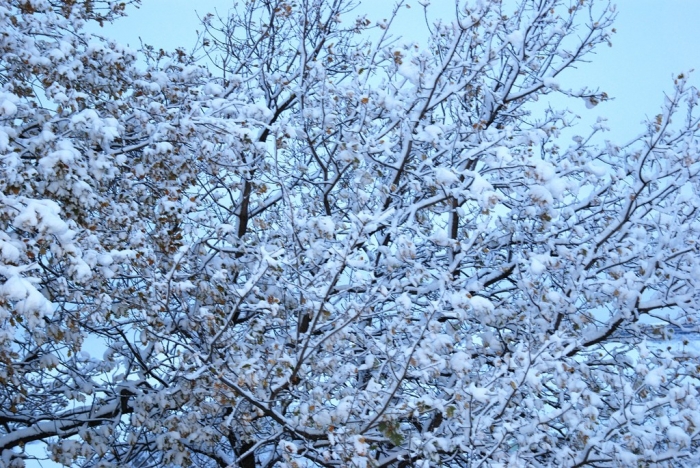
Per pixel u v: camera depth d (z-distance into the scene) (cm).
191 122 608
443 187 566
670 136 666
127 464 608
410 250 502
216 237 651
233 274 724
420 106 648
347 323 498
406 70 583
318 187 754
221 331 506
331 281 493
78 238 497
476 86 759
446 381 695
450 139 732
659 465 477
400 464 609
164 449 564
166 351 626
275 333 715
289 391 554
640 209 659
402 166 632
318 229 522
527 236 708
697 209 650
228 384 485
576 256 652
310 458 575
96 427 647
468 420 494
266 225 632
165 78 710
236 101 652
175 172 643
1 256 381
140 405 588
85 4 695
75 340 534
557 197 532
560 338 515
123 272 586
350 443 454
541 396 632
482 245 612
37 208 389
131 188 648
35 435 632
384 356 579
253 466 663
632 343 657
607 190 715
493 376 523
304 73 762
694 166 614
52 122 541
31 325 363
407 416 500
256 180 628
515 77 773
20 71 608
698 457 488
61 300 555
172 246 579
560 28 753
